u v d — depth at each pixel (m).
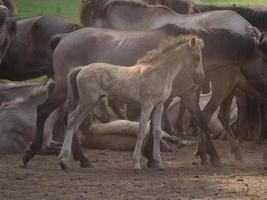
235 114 20.03
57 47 16.61
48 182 13.61
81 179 13.88
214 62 16.23
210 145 15.92
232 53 16.27
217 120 19.97
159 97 14.77
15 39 21.86
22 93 19.11
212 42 16.17
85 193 12.53
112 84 14.71
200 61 14.97
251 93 17.02
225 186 13.14
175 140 18.81
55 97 16.30
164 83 14.76
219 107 18.16
